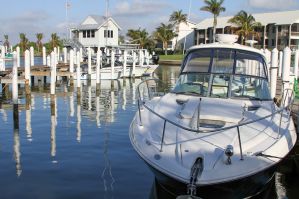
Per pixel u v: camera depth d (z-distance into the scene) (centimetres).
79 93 1847
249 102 760
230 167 554
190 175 538
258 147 600
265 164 569
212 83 791
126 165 866
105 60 3189
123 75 2830
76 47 3997
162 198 665
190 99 764
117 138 1108
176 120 675
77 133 1166
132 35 6712
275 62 1295
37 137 1109
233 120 654
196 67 823
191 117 668
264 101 780
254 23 5712
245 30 5631
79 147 1009
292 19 5588
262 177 598
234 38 890
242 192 588
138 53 3459
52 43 6956
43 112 1512
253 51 825
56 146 1016
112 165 865
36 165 858
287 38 5641
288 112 766
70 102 1800
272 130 656
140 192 716
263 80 812
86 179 777
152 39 6856
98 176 796
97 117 1430
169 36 6675
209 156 570
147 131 668
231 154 559
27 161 885
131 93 2172
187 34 7319
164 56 6072
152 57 3912
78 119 1384
